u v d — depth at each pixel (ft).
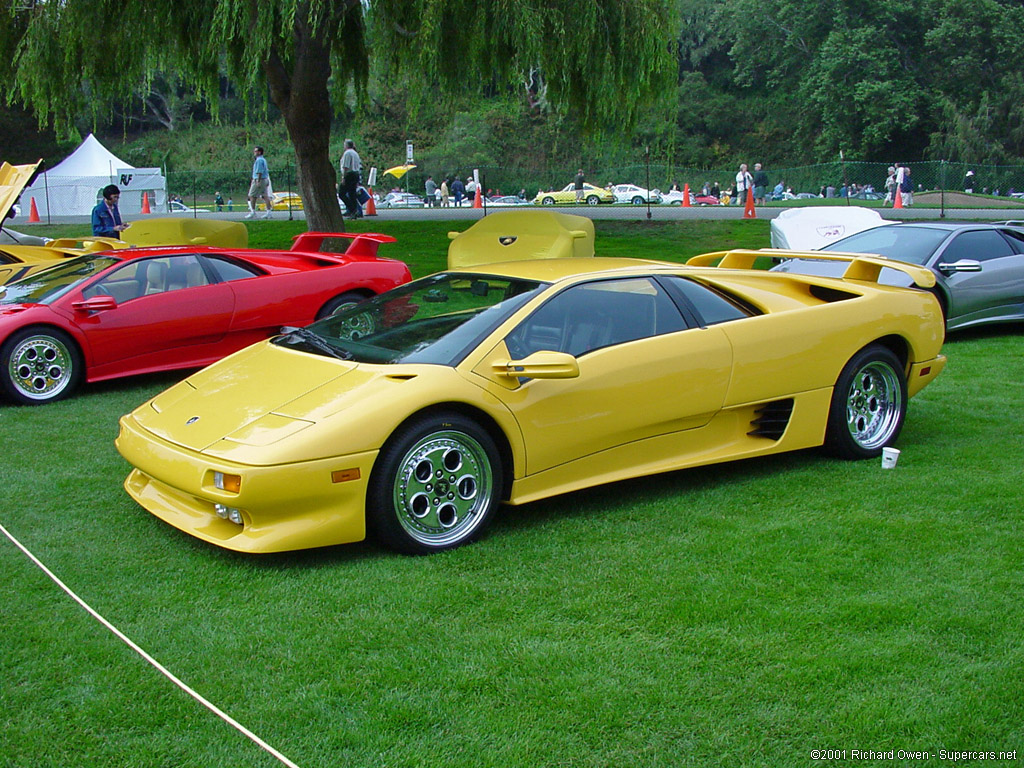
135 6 40.19
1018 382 23.41
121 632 10.20
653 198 119.96
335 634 10.14
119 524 13.76
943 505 14.14
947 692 8.87
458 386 12.63
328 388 12.80
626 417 14.08
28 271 30.78
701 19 236.22
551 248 34.30
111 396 23.03
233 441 12.03
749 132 221.05
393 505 12.16
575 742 8.13
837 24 193.26
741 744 8.10
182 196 128.06
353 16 48.73
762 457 17.17
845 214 40.01
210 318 24.31
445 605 10.86
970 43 184.34
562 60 40.98
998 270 29.81
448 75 41.93
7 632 10.20
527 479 13.39
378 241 28.17
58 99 41.93
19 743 8.11
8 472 16.47
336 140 176.35
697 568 11.87
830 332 16.08
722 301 15.62
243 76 43.78
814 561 12.05
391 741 8.14
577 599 10.97
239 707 8.69
